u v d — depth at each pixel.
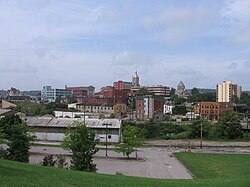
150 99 187.00
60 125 106.81
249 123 155.00
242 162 68.75
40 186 22.62
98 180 30.64
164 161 72.00
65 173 32.03
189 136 132.75
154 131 137.50
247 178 39.91
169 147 103.62
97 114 172.25
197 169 60.59
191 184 33.56
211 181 37.28
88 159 41.31
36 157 67.19
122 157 75.81
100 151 85.25
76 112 182.38
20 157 48.28
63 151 78.06
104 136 104.81
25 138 49.31
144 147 101.75
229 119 133.00
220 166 64.25
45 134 106.06
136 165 64.75
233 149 100.12
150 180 35.22
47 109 195.25
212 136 132.25
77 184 26.30
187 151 91.19
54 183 24.48
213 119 188.12
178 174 55.56
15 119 97.50
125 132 76.06
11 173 25.84
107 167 60.62
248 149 100.31
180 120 167.75
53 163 43.62
